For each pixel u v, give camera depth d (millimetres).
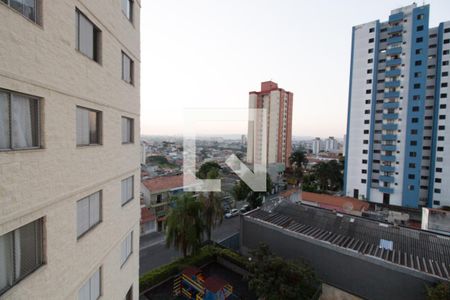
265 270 11414
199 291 12625
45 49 3725
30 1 3512
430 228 21109
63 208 4242
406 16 29156
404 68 29469
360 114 32812
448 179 28094
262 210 18875
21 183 3357
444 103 28203
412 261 11859
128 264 7410
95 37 5422
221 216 17734
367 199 32406
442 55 28266
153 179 28750
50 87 3848
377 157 31828
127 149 7180
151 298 13180
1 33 3021
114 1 6180
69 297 4418
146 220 23203
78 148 4652
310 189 37969
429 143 29672
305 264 11977
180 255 18688
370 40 31594
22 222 3379
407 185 29594
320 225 16125
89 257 5102
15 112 3375
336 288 13242
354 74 33094
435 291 9609
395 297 11406
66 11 4211
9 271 3350
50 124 3873
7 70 3113
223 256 16797
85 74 4836
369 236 14234
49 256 3916
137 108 7996
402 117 29703
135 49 7773
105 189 5812
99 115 5586
